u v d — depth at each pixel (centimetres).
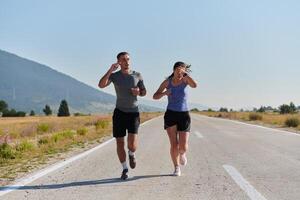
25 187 718
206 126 2673
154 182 757
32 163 1027
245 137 1762
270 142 1526
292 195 652
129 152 812
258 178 793
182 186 720
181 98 819
